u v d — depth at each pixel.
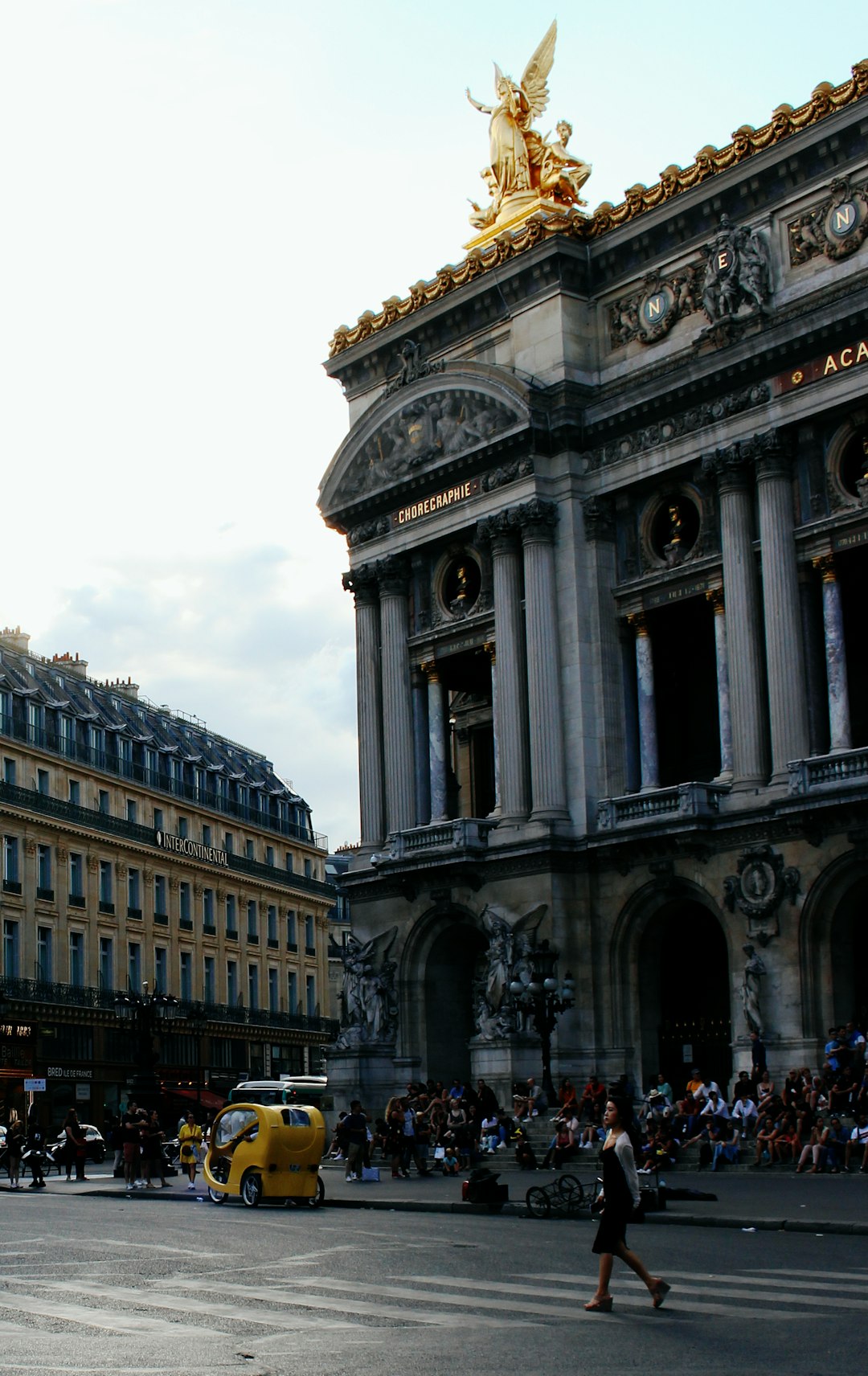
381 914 64.25
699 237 57.84
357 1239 29.11
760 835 53.19
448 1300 20.16
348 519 67.50
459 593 64.12
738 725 54.38
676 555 57.81
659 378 57.22
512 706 60.25
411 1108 49.84
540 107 66.88
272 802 119.44
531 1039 56.69
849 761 50.62
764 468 54.34
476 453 61.78
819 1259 24.42
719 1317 18.31
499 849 59.16
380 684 66.44
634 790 58.72
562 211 63.75
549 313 60.97
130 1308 19.70
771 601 53.62
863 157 53.09
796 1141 42.94
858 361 52.25
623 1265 23.88
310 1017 117.88
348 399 69.81
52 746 92.44
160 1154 47.78
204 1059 103.38
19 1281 22.62
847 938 52.03
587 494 60.03
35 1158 51.91
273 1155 39.44
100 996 92.94
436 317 65.12
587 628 59.38
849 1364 15.14
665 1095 48.94
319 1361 15.82
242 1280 22.69
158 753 104.31
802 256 54.47
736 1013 53.31
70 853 92.50
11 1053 85.06
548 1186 35.03
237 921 110.31
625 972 57.44
